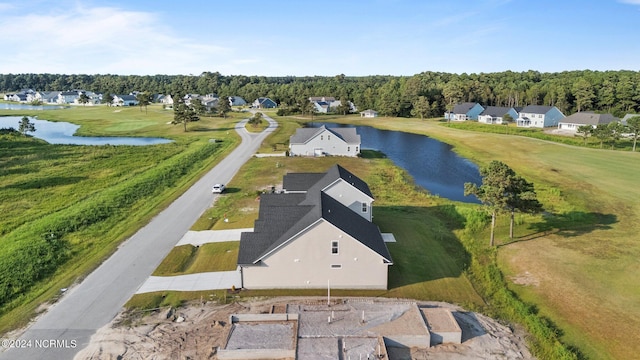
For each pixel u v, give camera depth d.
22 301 25.28
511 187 34.00
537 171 60.91
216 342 21.05
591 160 67.19
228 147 80.31
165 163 64.06
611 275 28.97
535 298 26.30
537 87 154.25
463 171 64.94
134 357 20.02
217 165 64.50
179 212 41.62
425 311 23.55
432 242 34.97
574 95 138.50
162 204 44.19
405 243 34.53
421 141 93.88
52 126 117.38
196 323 22.83
